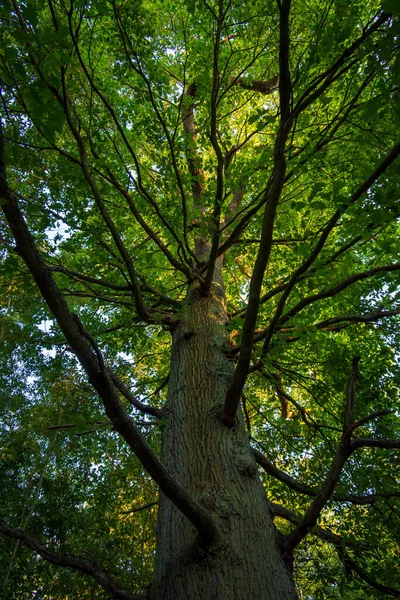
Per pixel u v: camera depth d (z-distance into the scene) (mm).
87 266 3924
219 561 2113
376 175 2223
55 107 2115
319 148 3102
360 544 3213
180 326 4012
